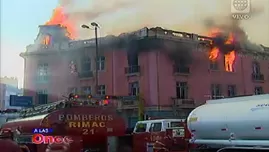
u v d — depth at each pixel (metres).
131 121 28.06
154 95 28.27
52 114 9.42
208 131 7.95
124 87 29.98
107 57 31.12
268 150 6.67
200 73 30.61
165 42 29.23
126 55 30.14
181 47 29.86
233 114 7.37
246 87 32.91
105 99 10.24
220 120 7.64
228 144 7.47
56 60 34.00
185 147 10.28
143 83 28.89
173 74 29.22
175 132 10.85
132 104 28.09
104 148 10.03
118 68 30.48
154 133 12.12
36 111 10.80
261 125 6.77
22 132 10.54
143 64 29.08
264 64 34.50
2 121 15.76
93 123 9.91
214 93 31.06
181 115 28.69
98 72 31.36
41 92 34.25
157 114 27.80
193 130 8.40
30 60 35.09
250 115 7.01
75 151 9.18
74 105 9.76
